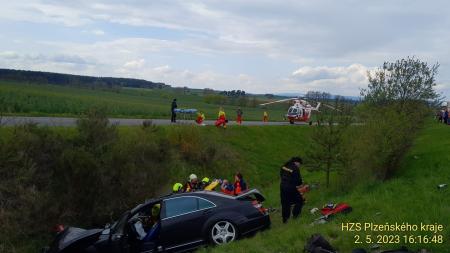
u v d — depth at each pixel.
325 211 11.18
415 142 17.75
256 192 10.59
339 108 16.83
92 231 9.51
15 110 35.03
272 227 11.13
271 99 158.00
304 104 50.66
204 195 9.95
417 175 13.91
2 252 11.48
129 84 172.12
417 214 9.34
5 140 12.80
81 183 13.07
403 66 18.41
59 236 9.73
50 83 118.06
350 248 8.09
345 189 14.86
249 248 8.62
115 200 14.05
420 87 18.09
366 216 9.95
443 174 13.41
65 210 12.82
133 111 46.19
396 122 14.57
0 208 11.87
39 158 13.23
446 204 10.06
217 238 9.61
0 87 57.97
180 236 9.54
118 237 9.01
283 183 11.67
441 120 40.81
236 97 122.00
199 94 167.00
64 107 39.81
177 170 21.16
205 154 23.72
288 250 8.31
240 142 29.67
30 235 12.28
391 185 13.05
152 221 10.06
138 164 15.30
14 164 12.52
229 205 9.88
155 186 15.50
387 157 14.34
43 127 14.66
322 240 8.01
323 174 21.84
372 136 14.51
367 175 14.75
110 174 14.02
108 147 14.49
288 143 34.09
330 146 16.25
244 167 25.66
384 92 18.27
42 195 12.40
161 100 105.44
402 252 7.30
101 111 15.48
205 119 45.06
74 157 13.05
